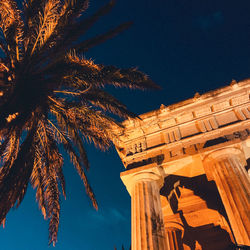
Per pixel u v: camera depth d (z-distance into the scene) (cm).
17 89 1056
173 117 1372
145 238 903
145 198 1066
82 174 1294
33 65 1149
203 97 1348
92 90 1214
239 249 774
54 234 1109
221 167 1018
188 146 1197
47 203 1179
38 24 1158
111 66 1099
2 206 858
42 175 1283
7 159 1066
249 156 1081
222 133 1162
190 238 1419
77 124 1271
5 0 1002
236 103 1251
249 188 899
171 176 1291
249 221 802
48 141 1281
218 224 1416
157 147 1273
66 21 1125
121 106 1225
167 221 1528
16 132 1089
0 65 1040
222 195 948
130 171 1204
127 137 1417
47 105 1248
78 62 1096
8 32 1050
